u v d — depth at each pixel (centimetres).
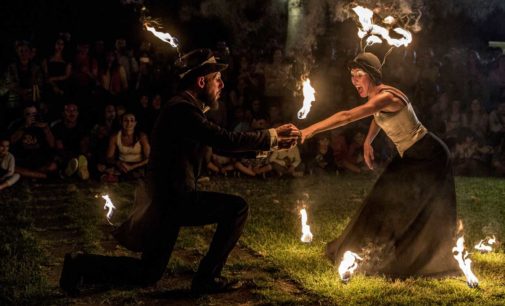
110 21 1388
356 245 489
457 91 1184
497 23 1597
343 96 1130
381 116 475
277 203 772
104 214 704
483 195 842
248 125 1028
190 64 410
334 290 439
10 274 468
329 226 637
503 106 1095
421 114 1152
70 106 958
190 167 407
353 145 1048
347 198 820
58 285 451
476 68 1235
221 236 423
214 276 433
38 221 673
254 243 569
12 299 419
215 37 1469
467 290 440
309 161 1029
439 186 469
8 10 1295
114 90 1035
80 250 559
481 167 1061
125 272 406
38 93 984
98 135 952
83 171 924
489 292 437
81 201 775
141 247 406
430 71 1204
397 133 473
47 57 1052
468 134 1083
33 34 1255
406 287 446
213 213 416
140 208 407
